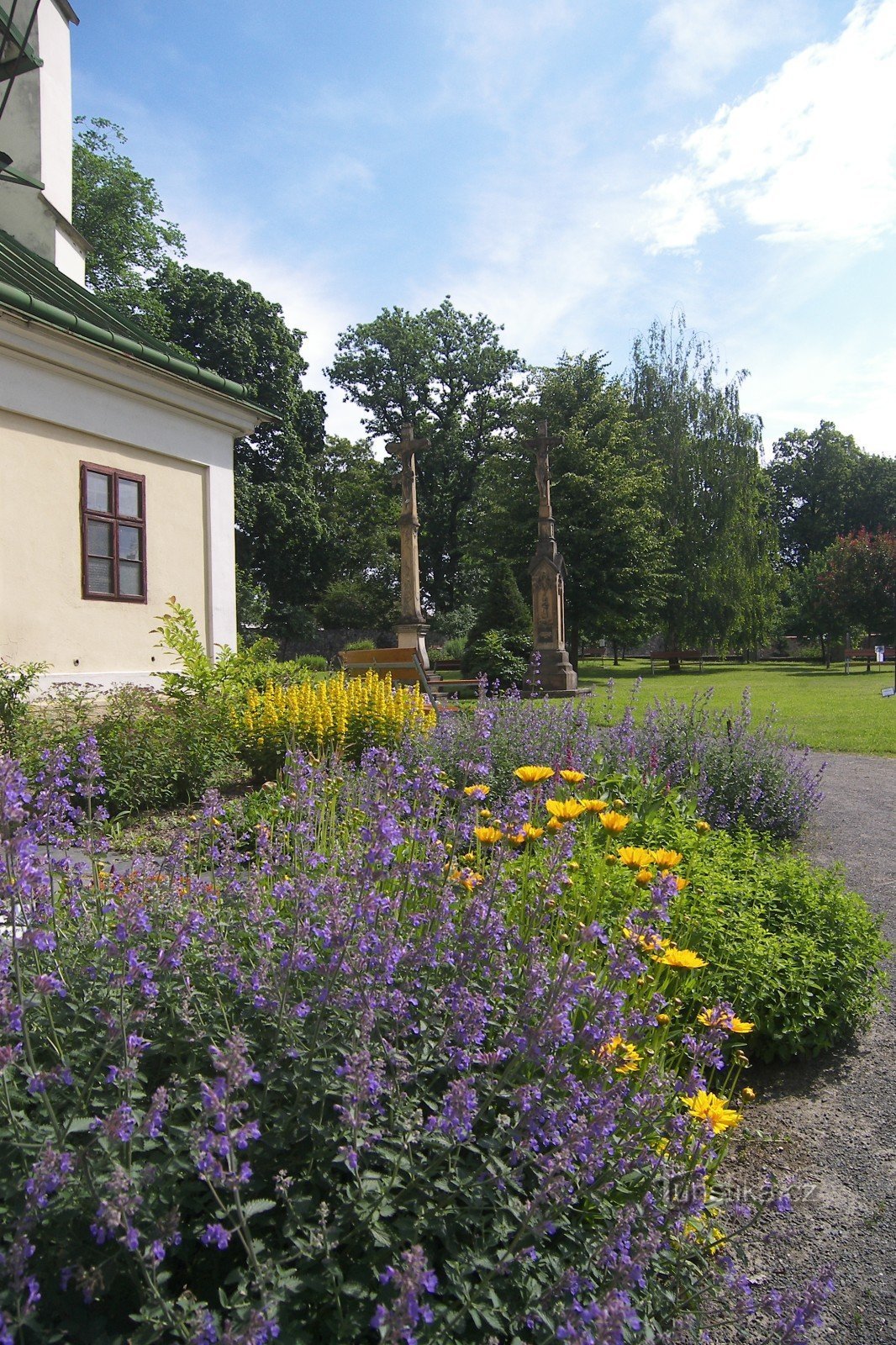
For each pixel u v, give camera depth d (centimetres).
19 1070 189
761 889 412
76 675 914
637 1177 196
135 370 968
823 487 6009
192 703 804
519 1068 216
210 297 3494
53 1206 155
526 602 3142
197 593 1095
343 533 4703
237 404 1120
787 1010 349
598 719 898
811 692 2134
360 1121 163
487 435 4600
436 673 2083
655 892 249
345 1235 164
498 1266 156
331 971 205
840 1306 221
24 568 861
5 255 1012
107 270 3139
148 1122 156
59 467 903
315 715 788
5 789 203
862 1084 335
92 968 214
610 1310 142
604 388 3431
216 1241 143
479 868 324
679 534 3312
